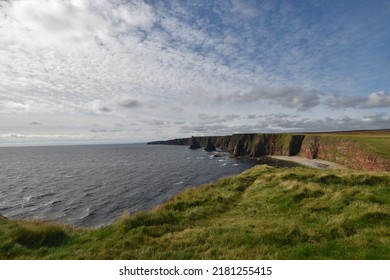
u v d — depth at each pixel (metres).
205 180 70.50
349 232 10.21
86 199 52.91
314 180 19.41
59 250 10.24
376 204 13.01
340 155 105.56
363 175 19.31
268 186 19.61
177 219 13.41
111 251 9.54
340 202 13.90
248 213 14.34
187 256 8.83
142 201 49.47
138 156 179.00
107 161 144.38
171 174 83.25
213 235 10.34
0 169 115.56
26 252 10.05
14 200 54.06
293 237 9.70
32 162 152.25
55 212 44.34
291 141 146.50
